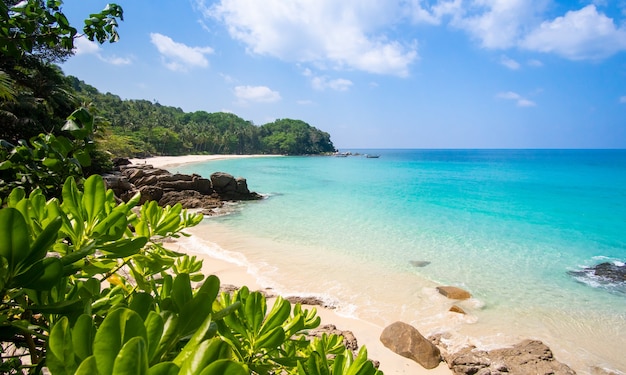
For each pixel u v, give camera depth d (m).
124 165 39.03
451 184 43.84
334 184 42.00
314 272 12.03
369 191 35.78
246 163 86.38
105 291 1.54
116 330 0.55
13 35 1.97
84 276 1.39
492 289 11.05
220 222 20.30
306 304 9.65
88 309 0.90
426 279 11.72
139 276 1.57
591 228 20.66
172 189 27.30
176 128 110.50
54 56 19.23
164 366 0.47
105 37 2.18
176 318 0.80
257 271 11.95
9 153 1.69
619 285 11.62
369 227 19.39
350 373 1.18
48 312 0.87
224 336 1.24
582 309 9.78
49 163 1.63
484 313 9.44
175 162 73.88
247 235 17.16
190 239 16.05
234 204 26.88
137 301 0.84
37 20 2.01
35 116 17.14
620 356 7.68
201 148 119.75
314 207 25.80
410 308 9.60
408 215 23.19
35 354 1.05
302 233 17.75
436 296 10.38
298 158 126.12
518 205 28.64
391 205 27.17
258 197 29.83
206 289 0.87
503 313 9.47
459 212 24.81
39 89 19.52
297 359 1.35
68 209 1.17
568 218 23.61
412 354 7.43
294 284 10.97
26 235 0.75
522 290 11.04
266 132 160.12
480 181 48.53
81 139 1.73
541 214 24.88
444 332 8.47
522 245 16.47
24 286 0.75
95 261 1.38
